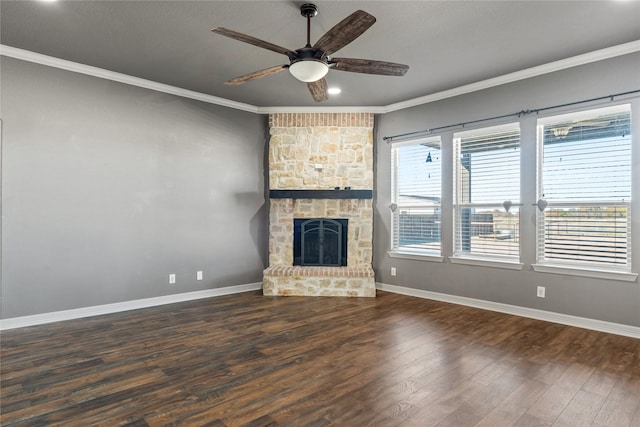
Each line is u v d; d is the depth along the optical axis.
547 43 3.43
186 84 4.61
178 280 4.80
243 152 5.46
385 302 4.75
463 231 4.73
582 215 3.78
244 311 4.32
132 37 3.37
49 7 2.86
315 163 5.49
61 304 3.93
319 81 3.11
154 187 4.60
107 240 4.23
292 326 3.75
